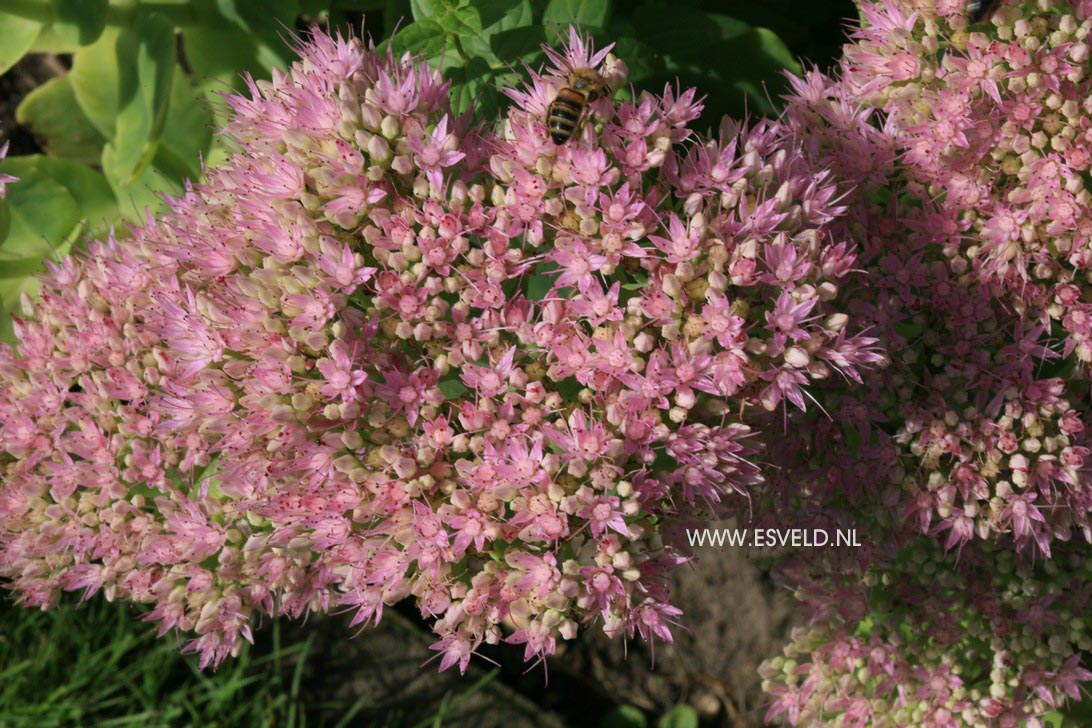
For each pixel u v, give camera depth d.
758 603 0.51
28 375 0.35
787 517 0.35
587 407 0.30
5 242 0.40
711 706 0.50
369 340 0.30
